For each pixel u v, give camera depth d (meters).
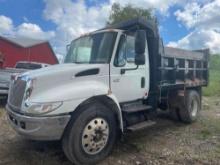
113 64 4.80
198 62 7.80
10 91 4.71
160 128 6.62
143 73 5.50
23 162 4.40
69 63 5.23
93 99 4.45
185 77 7.05
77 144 4.12
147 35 5.62
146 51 5.56
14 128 4.24
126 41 5.05
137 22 5.27
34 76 4.12
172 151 4.91
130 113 5.23
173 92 6.97
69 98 4.05
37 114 3.87
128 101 5.23
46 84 4.11
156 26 5.73
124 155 4.73
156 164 4.34
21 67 13.88
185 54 6.98
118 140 5.46
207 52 8.33
